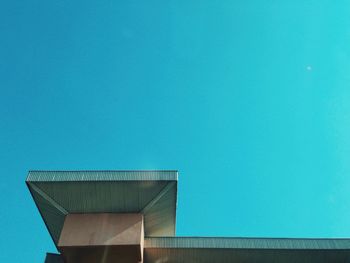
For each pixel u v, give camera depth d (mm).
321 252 27422
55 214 28719
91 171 27828
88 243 25875
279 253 27484
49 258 27906
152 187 27469
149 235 30938
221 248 27391
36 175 27562
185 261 27922
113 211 28141
